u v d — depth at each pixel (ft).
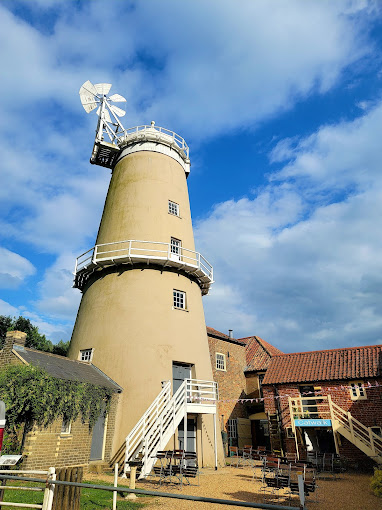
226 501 13.66
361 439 57.77
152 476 45.50
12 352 45.44
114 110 81.46
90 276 67.92
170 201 71.41
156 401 50.93
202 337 65.77
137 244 64.95
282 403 72.59
